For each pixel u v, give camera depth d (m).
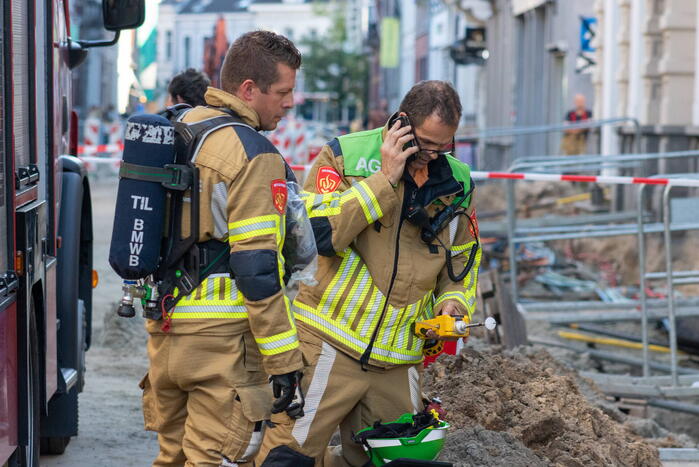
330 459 6.99
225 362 5.90
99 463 9.54
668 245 12.15
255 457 6.16
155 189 5.79
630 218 20.38
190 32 157.62
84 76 78.38
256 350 6.00
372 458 6.51
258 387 6.00
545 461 7.65
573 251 21.31
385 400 6.68
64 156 9.41
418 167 6.46
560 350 14.22
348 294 6.54
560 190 25.66
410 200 6.50
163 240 5.93
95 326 15.71
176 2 158.50
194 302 5.89
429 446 6.44
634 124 23.92
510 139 40.78
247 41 6.01
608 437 8.72
